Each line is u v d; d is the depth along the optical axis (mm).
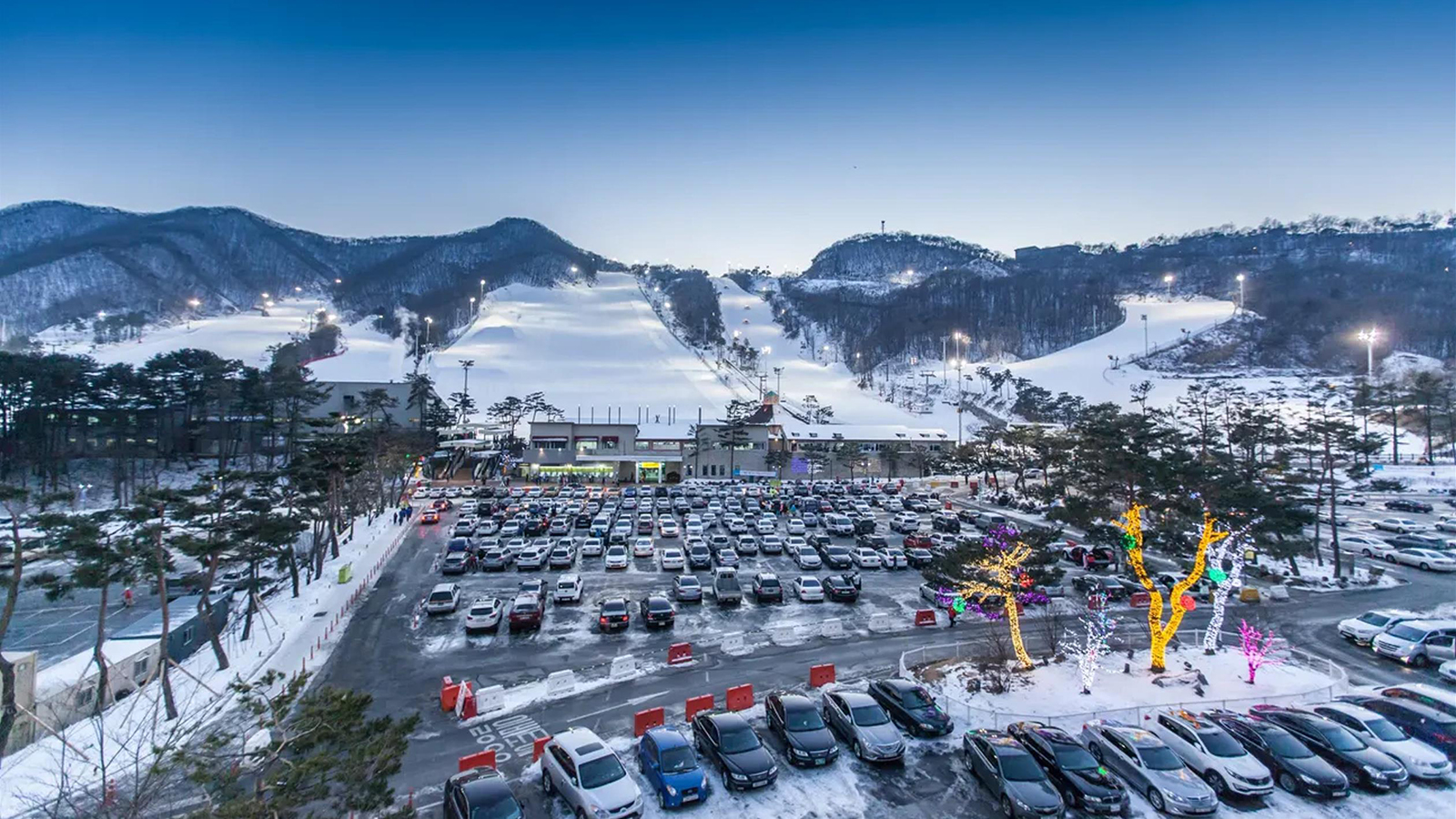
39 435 76000
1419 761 20125
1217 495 28891
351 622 35812
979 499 83625
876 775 20297
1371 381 141375
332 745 14281
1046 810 17500
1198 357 191250
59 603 39969
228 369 83188
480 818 15930
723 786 19578
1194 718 21844
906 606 38594
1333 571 46344
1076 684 26438
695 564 46594
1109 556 46844
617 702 25562
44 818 17203
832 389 193250
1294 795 19406
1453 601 39844
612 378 176875
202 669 29359
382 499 69375
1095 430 35750
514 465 105438
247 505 31438
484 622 33719
